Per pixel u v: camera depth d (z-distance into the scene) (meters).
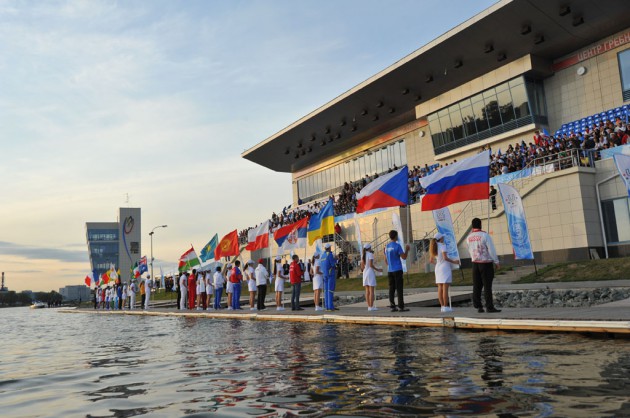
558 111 36.78
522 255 21.95
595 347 7.54
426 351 8.01
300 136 58.91
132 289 37.88
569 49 35.81
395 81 43.72
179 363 8.41
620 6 31.00
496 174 32.16
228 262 56.41
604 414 3.98
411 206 37.50
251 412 4.71
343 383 5.81
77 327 22.19
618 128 28.27
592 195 26.47
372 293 16.17
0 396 6.28
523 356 7.00
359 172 58.09
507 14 33.16
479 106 40.12
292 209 65.25
